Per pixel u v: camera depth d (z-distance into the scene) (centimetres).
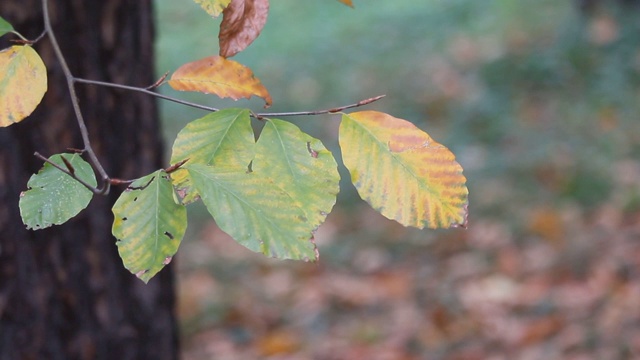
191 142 100
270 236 91
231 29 105
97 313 272
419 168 100
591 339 457
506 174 741
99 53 260
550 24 1091
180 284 634
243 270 650
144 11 272
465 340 494
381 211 99
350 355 500
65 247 264
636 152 765
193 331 564
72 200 100
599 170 726
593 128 821
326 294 592
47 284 262
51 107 252
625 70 930
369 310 561
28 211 99
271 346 520
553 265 577
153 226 94
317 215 97
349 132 101
